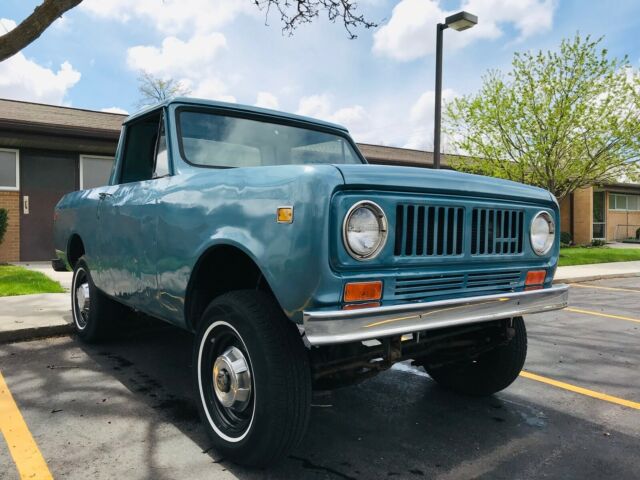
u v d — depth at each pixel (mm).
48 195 12375
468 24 9812
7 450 2781
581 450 2947
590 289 10781
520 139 16578
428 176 2535
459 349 3430
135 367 4285
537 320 7043
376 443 2980
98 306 4664
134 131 4121
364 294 2309
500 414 3484
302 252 2227
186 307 3031
